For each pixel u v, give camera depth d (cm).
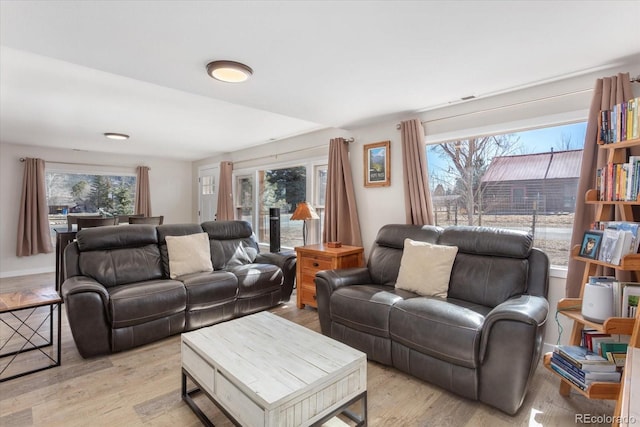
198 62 210
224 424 176
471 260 258
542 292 226
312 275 355
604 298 185
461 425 176
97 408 188
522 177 279
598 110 219
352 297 254
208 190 698
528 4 152
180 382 217
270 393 136
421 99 288
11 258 533
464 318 198
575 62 215
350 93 271
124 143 532
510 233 248
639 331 145
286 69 222
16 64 231
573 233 229
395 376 228
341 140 389
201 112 355
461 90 266
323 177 455
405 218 342
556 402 197
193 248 338
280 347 179
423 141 320
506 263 241
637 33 178
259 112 355
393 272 295
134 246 323
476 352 188
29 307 220
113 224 410
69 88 279
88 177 620
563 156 258
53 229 582
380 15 161
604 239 195
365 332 245
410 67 221
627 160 205
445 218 330
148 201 674
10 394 201
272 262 383
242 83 246
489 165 300
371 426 175
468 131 297
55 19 159
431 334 203
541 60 212
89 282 255
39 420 177
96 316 244
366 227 381
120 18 159
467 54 203
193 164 748
